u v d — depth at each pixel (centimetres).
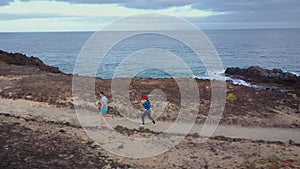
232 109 1959
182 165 1081
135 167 1044
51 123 1572
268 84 3500
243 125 1705
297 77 3856
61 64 5694
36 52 8225
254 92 2398
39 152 1102
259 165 1087
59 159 1055
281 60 6150
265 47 8894
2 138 1221
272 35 16588
